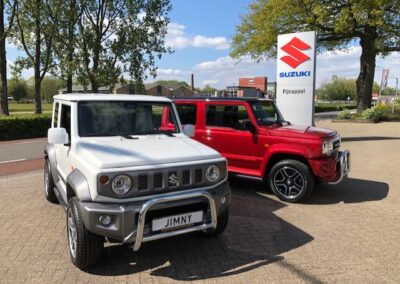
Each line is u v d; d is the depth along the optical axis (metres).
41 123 19.75
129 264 4.06
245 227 5.22
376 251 4.44
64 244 4.57
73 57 25.00
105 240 4.23
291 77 12.02
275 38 24.80
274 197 6.77
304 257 4.26
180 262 4.12
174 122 5.24
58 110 5.41
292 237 4.87
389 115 28.69
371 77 28.41
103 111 4.73
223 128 7.15
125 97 4.96
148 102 5.08
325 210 6.02
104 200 3.57
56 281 3.66
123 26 26.05
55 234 4.89
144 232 3.68
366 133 18.45
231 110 7.08
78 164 4.03
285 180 6.50
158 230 3.73
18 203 6.31
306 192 6.28
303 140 6.28
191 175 3.92
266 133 6.64
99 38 25.48
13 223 5.30
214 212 4.00
